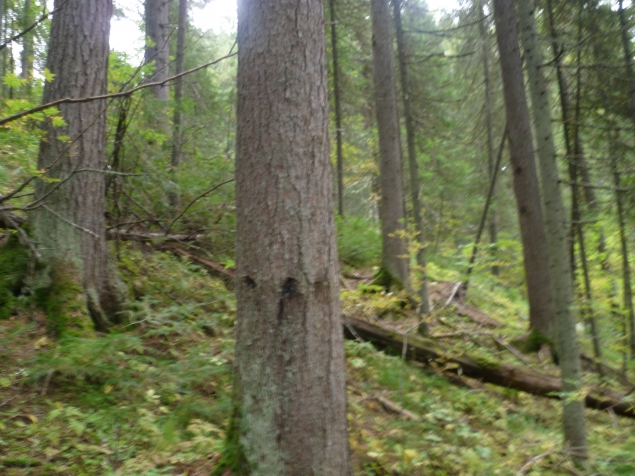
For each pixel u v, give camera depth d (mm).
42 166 5277
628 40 9922
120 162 7219
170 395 4488
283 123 3320
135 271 6551
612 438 5801
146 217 7926
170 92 10531
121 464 3543
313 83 3426
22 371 4258
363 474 4051
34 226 5312
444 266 13953
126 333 5336
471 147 17312
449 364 6547
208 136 11438
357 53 14906
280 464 3166
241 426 3271
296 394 3203
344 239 11438
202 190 8266
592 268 10289
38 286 5109
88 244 5398
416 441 4785
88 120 5426
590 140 10109
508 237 15305
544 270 8844
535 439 5555
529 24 5203
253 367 3270
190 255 7895
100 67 5547
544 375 6512
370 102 14969
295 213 3281
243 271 3355
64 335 4785
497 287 14344
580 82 10039
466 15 12859
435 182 17219
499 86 14242
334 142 16000
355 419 4996
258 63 3387
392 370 6238
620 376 8289
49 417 3760
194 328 5844
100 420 3936
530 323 8938
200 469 3559
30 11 8508
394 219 9547
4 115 3436
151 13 11672
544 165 5020
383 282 9305
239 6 3547
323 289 3328
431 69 14438
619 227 9703
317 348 3266
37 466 3326
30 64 6984
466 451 4816
